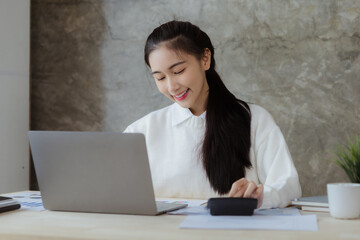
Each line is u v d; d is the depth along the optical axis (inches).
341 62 116.6
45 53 138.7
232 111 75.6
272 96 121.4
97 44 134.8
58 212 57.2
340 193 50.0
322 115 118.0
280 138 74.7
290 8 119.8
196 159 78.9
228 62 124.4
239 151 74.0
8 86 124.8
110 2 133.6
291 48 119.9
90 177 55.2
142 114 131.0
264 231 43.9
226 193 74.2
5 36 123.4
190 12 127.2
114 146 53.1
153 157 82.0
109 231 45.2
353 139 115.4
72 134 54.9
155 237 42.3
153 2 130.0
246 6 122.9
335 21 116.8
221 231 44.1
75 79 136.5
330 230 44.2
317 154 118.4
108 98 133.9
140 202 53.4
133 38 131.7
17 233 45.3
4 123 124.1
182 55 71.4
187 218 50.4
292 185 63.0
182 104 74.5
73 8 136.6
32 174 137.8
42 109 138.9
